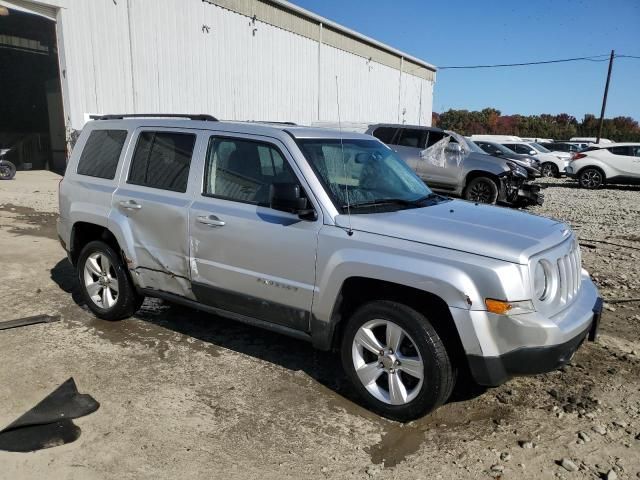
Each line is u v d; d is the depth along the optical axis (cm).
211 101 1928
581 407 373
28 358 428
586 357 453
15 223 966
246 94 2081
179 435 332
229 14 1948
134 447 319
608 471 304
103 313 508
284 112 2327
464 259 325
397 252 341
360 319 362
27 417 346
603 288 648
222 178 425
